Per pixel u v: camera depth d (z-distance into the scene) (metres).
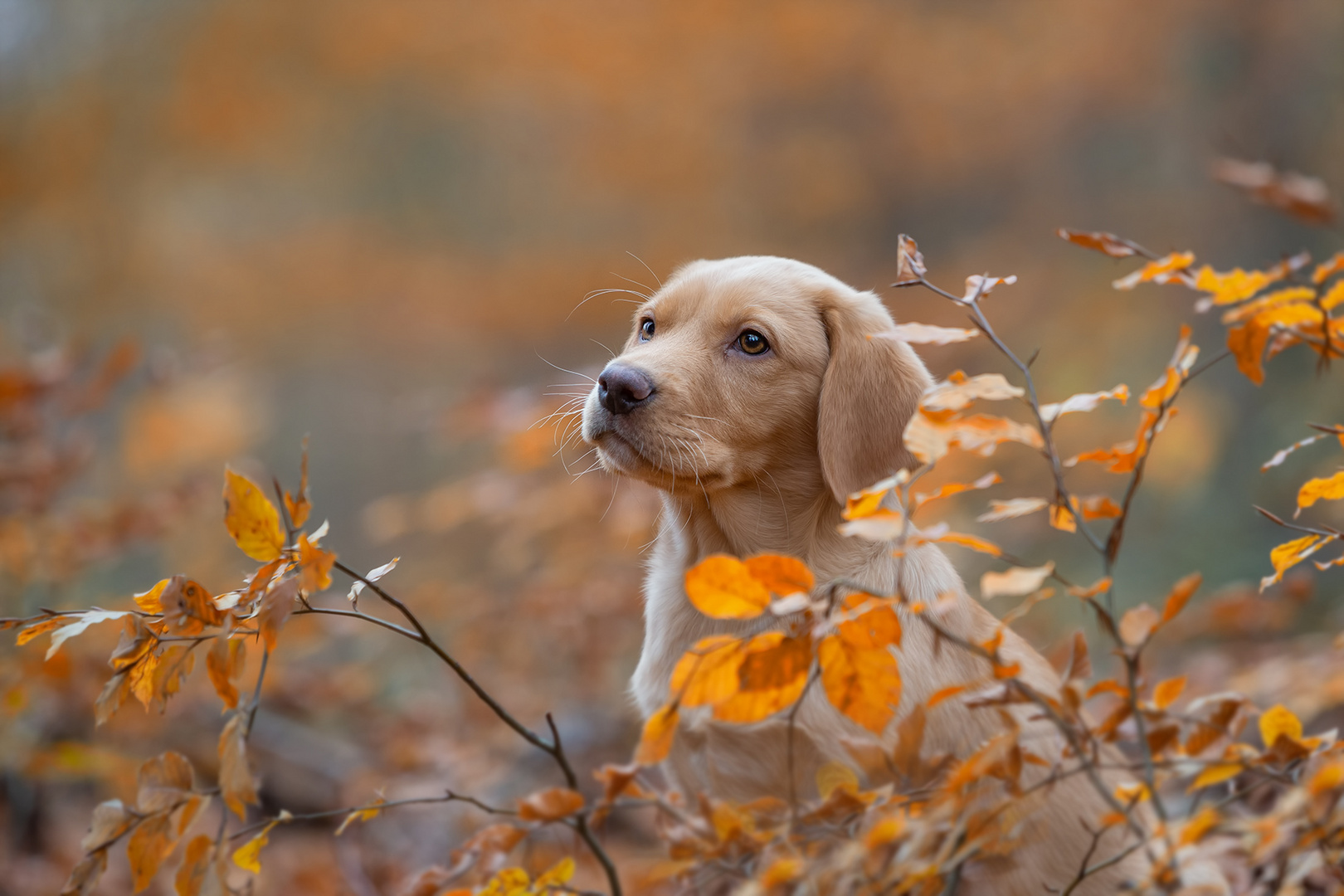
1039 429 2.61
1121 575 11.07
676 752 4.04
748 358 4.37
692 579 2.50
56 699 5.73
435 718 6.91
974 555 8.76
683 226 21.95
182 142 22.80
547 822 2.99
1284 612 5.87
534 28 21.38
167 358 7.31
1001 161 21.98
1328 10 17.31
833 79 21.56
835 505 4.35
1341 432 2.90
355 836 5.48
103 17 23.42
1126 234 20.31
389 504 8.26
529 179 23.31
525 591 7.36
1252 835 2.54
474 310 21.86
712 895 3.53
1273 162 5.21
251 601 2.82
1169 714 2.83
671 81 21.50
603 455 4.34
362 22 21.89
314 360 23.22
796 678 2.54
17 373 6.38
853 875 2.54
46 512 6.33
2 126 22.48
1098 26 20.31
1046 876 3.83
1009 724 2.76
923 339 2.77
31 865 5.89
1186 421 12.14
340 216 23.61
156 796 2.73
